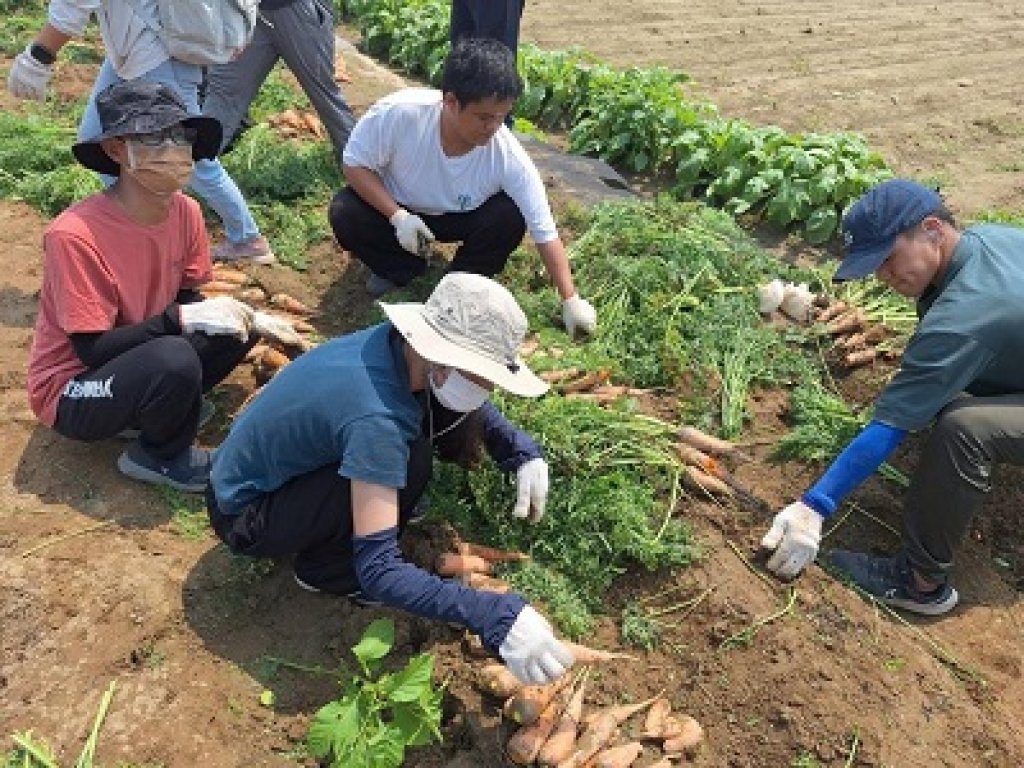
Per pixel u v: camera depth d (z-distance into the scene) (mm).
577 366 2180
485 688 1548
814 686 1630
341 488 1532
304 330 2293
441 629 1650
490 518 1835
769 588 1798
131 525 1795
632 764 1509
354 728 1417
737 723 1598
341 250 2672
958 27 5148
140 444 1845
